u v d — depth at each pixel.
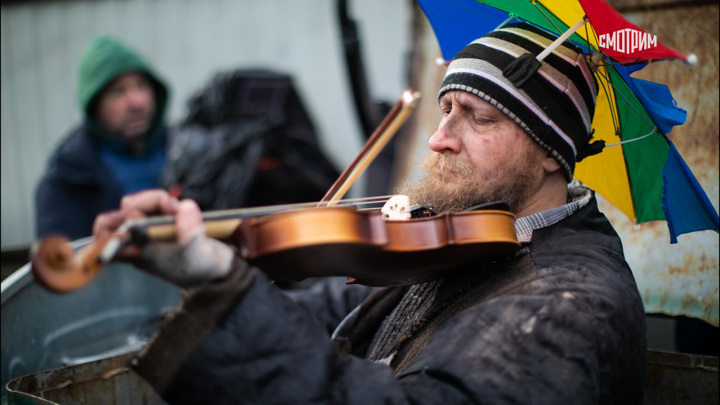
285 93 3.30
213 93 3.16
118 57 2.95
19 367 1.58
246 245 0.90
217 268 0.85
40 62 4.63
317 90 4.02
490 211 1.04
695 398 1.46
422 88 2.31
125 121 2.99
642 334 1.11
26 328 1.61
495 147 1.19
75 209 2.88
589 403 0.94
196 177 2.91
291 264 0.96
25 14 4.60
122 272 1.86
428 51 2.27
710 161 1.80
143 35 4.38
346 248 0.90
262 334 0.86
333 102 3.98
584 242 1.18
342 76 3.94
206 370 0.86
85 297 1.77
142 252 0.80
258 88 3.24
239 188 2.92
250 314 0.86
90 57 2.95
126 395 1.51
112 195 2.93
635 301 1.12
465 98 1.20
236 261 0.87
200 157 2.96
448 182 1.22
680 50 1.82
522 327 0.97
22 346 1.59
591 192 1.31
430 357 0.98
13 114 4.71
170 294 1.96
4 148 4.77
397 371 1.14
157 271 0.82
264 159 3.05
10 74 4.68
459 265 1.12
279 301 0.89
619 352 1.02
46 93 4.66
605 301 1.03
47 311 1.67
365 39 3.70
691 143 1.82
